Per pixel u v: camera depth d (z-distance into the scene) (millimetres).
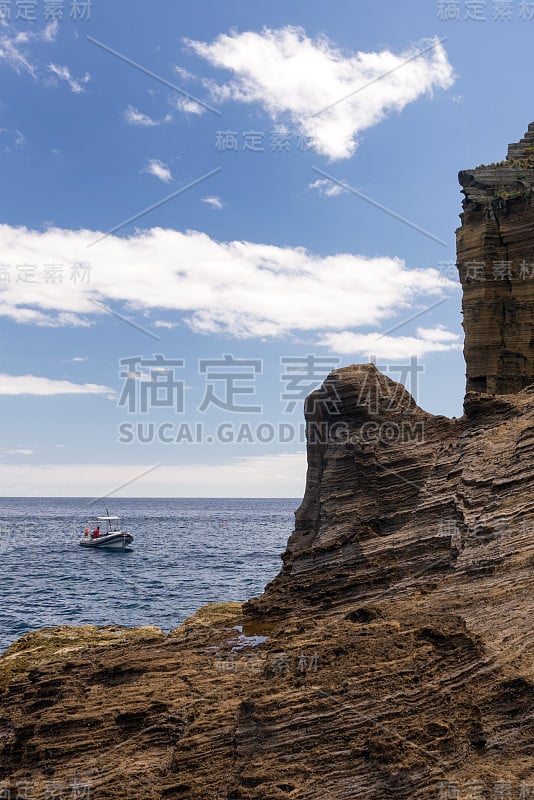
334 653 24984
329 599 36781
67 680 30422
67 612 69250
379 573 36500
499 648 25297
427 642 24891
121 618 65938
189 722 25094
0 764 26734
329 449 44281
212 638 35312
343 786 20516
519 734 22391
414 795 20203
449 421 42344
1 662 37688
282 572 43469
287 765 21062
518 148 55500
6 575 94062
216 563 105562
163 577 90312
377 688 22797
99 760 24734
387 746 20875
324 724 21844
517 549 31359
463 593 30344
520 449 35469
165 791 21953
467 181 52656
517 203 49969
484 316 50500
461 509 35344
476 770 21172
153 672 30359
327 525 42000
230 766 22391
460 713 22578
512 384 49562
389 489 41000
